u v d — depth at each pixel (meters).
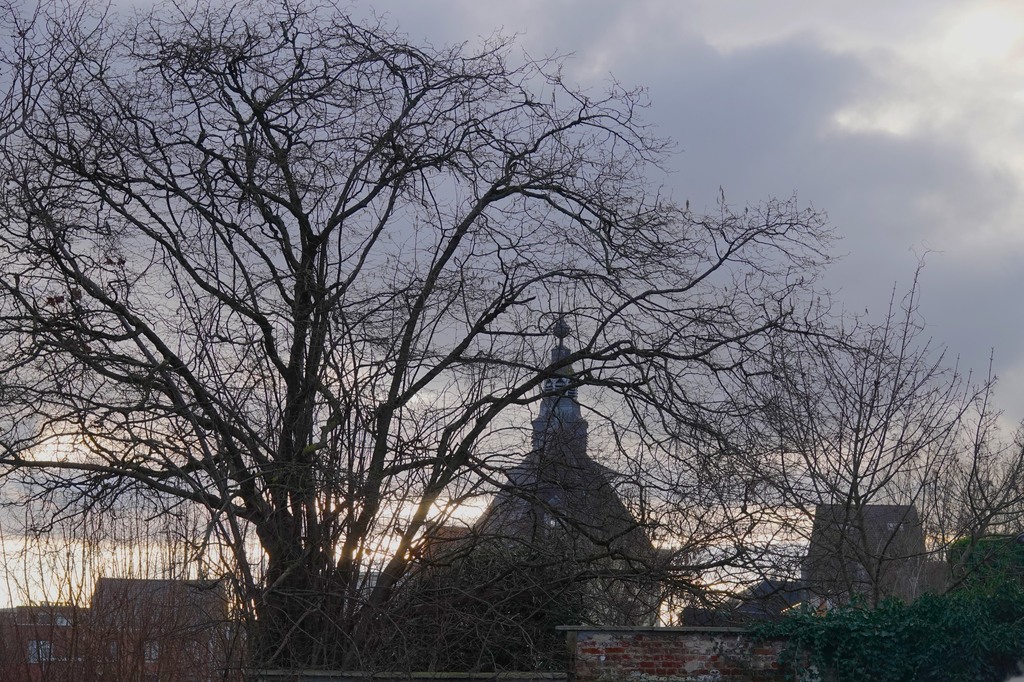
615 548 17.61
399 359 16.70
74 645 17.23
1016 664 15.07
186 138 16.27
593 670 15.03
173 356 15.80
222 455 15.38
